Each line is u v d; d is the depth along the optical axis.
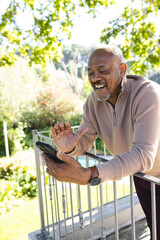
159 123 1.02
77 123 10.34
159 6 4.01
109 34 4.41
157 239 1.39
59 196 3.80
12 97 10.12
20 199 3.99
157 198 1.34
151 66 4.56
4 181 4.21
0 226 3.14
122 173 0.92
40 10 4.00
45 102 10.57
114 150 1.42
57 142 1.19
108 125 1.39
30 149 7.72
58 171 0.91
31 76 10.77
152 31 4.21
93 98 1.42
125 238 2.06
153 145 0.99
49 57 4.46
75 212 3.20
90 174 0.91
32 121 10.22
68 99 10.86
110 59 1.14
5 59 4.41
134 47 4.35
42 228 2.21
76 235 1.99
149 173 1.27
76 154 1.33
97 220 2.08
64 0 3.95
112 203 2.39
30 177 4.41
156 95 1.04
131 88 1.19
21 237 2.84
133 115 1.15
